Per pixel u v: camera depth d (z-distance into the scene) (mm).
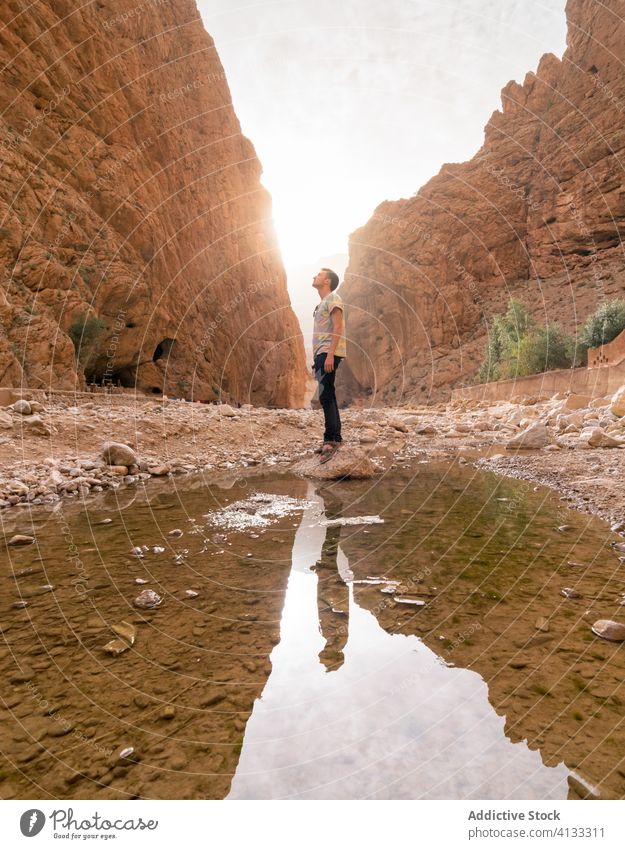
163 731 1087
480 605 1786
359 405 53719
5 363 9734
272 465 6062
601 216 32094
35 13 13852
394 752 1002
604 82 32219
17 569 2229
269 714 1142
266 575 2166
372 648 1473
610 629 1498
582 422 8289
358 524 3094
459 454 6816
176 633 1592
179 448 6375
